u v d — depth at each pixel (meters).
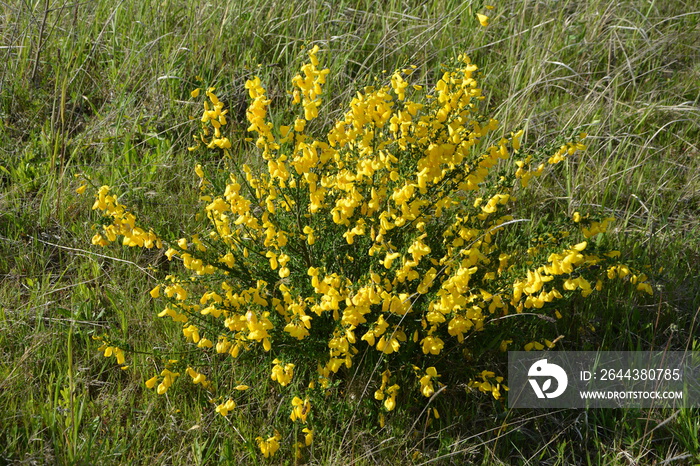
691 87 4.98
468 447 2.63
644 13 5.65
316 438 2.62
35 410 2.60
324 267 2.42
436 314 2.44
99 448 2.45
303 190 2.71
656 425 2.76
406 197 2.29
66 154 3.92
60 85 4.29
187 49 4.32
